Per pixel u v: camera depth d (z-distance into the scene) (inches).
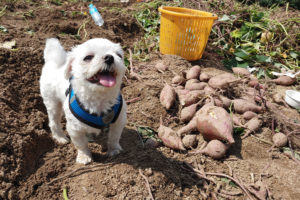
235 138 34.8
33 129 31.9
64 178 27.5
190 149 33.3
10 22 58.0
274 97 43.0
